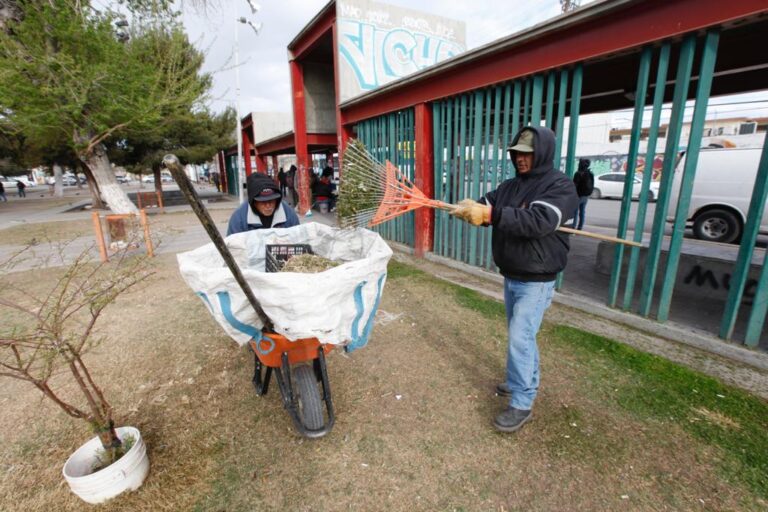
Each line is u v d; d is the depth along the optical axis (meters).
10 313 4.57
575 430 2.46
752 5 2.77
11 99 6.09
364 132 8.60
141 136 15.02
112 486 1.98
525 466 2.20
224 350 3.60
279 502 2.01
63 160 17.03
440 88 5.82
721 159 8.04
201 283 1.91
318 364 2.62
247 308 1.96
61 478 2.19
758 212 2.99
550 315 4.22
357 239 2.76
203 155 19.52
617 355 3.32
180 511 1.96
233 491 2.08
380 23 9.65
